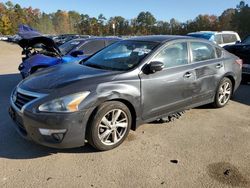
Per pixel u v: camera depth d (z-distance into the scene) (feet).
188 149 15.24
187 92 18.06
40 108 13.17
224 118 19.86
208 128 18.07
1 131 17.03
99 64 17.17
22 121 13.80
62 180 12.29
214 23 265.34
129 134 16.84
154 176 12.70
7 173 12.72
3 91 27.96
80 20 388.16
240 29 242.17
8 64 53.83
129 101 15.07
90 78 14.53
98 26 337.52
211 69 19.70
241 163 13.97
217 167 13.56
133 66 15.92
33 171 12.91
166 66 17.01
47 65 27.14
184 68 17.79
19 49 105.40
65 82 14.15
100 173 12.86
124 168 13.29
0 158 13.94
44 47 30.19
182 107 18.13
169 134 17.03
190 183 12.26
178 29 282.36
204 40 20.06
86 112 13.62
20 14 356.38
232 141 16.30
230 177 12.77
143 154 14.60
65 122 13.19
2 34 322.55
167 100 16.98
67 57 28.25
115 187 11.88
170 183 12.22
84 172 12.91
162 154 14.65
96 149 14.74
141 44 17.69
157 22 326.03
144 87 15.65
